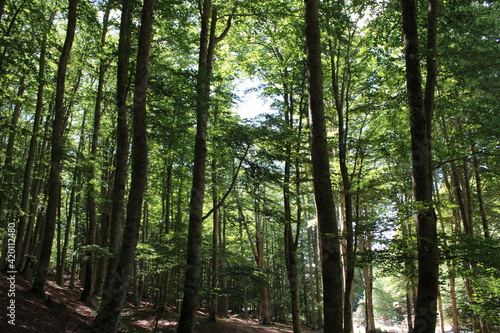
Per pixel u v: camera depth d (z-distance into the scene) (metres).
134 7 10.41
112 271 9.94
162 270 10.10
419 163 7.01
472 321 13.64
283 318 32.69
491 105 9.43
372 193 10.59
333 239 5.99
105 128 19.67
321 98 6.60
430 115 7.71
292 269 13.48
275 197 19.48
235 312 33.62
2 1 8.95
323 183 6.27
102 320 7.11
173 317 15.55
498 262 6.59
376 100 10.85
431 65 7.97
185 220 23.02
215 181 16.22
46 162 15.45
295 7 12.87
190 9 12.64
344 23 10.77
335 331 5.63
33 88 14.31
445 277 8.85
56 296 13.07
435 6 8.09
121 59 10.16
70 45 11.19
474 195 17.16
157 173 18.61
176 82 10.77
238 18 13.27
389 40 10.58
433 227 6.82
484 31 8.91
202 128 10.84
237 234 25.20
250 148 11.71
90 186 14.48
